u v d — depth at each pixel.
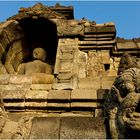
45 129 5.62
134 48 10.65
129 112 5.39
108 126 5.62
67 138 5.42
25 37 11.79
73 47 9.89
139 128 5.12
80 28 10.42
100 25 10.66
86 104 7.30
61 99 7.41
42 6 11.42
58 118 5.87
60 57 9.48
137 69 6.07
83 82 8.16
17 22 11.22
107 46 10.18
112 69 9.88
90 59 9.79
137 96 5.52
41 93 7.68
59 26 10.56
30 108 7.41
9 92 7.73
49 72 10.28
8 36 10.82
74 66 9.12
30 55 11.88
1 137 5.46
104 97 7.36
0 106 6.20
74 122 5.76
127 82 5.81
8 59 10.89
